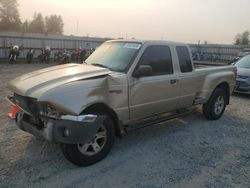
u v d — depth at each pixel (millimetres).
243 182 4199
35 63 23922
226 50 37250
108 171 4332
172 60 5883
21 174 4113
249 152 5328
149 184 4020
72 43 29297
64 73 4578
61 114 4055
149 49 5414
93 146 4477
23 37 25562
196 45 39000
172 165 4641
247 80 10586
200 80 6684
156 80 5418
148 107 5375
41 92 4012
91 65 5289
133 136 5895
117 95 4727
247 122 7328
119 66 5090
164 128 6523
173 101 5949
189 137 5992
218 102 7336
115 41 5914
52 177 4078
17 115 4672
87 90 4234
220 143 5730
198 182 4137
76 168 4371
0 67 19047
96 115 4273
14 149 4914
